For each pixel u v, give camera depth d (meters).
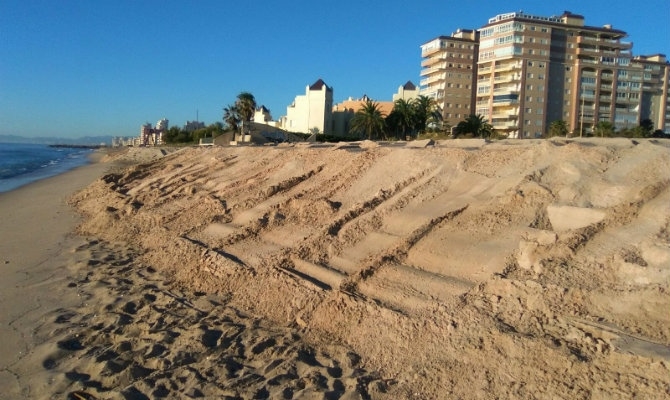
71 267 9.09
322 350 5.27
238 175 14.16
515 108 71.44
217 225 9.87
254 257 7.78
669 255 4.41
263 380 4.81
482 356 4.34
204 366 5.17
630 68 74.88
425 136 33.25
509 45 71.12
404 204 7.71
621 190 5.79
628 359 3.67
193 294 7.34
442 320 4.90
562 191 6.25
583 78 73.19
